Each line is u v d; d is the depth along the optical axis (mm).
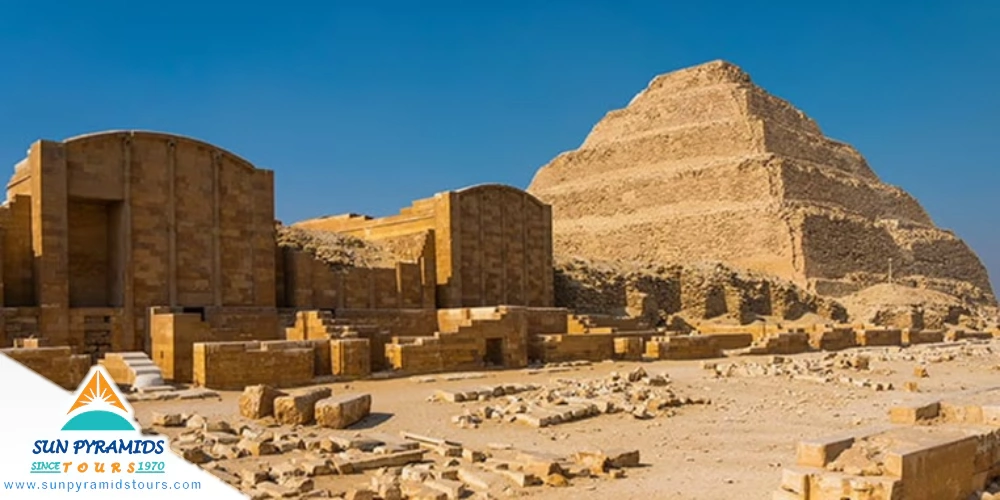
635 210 117375
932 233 127250
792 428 23328
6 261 38562
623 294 73188
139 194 41219
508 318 40188
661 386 32062
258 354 30359
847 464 14008
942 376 38688
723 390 31828
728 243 103375
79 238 41219
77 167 39375
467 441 21094
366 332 36656
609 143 130000
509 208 62000
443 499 14586
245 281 45000
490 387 29281
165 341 31969
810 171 113688
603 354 45500
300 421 22656
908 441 14820
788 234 99375
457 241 56750
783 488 14031
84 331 38594
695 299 78562
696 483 16406
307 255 47938
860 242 108562
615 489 15906
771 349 52469
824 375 36219
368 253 57344
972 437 15297
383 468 17141
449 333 37531
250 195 45594
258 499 14578
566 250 117188
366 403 24328
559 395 27953
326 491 15031
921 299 91750
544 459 17047
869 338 61656
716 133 119188
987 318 98750
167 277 41906
